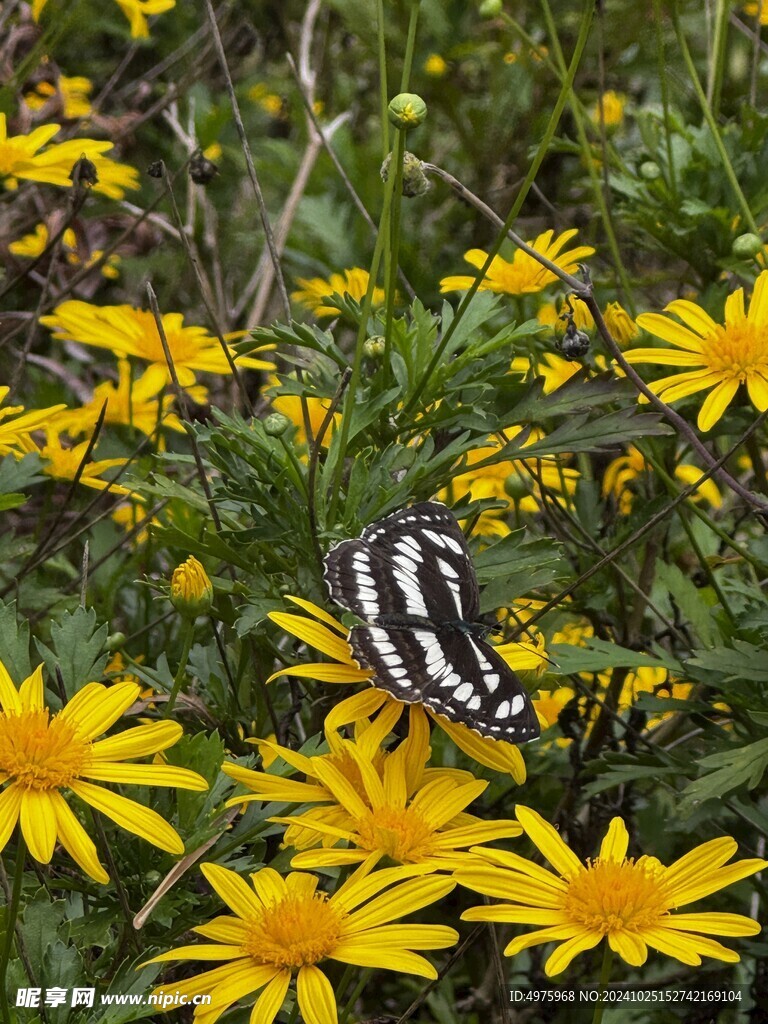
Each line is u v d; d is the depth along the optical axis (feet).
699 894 1.52
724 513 2.18
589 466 2.15
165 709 1.64
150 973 1.50
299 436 2.17
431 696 1.55
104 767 1.51
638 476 2.12
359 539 1.60
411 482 1.68
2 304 2.56
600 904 1.50
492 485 2.15
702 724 1.83
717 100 2.14
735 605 2.04
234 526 1.75
